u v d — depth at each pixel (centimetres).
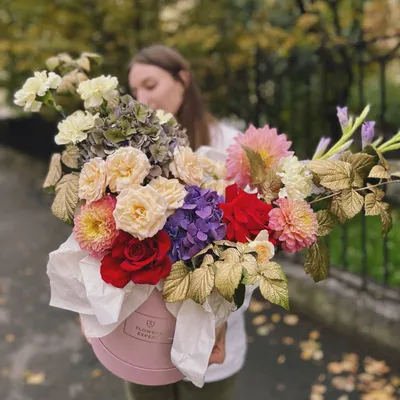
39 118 812
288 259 360
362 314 296
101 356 129
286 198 119
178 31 511
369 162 125
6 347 305
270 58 398
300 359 281
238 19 479
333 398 249
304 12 404
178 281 110
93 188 111
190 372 112
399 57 317
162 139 117
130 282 113
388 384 256
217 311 115
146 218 105
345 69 355
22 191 678
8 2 539
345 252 335
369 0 416
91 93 123
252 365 278
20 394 262
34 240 493
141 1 519
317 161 121
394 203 426
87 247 112
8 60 600
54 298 120
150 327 118
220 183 130
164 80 185
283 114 430
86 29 530
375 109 444
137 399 159
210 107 487
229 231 114
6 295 373
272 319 322
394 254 357
